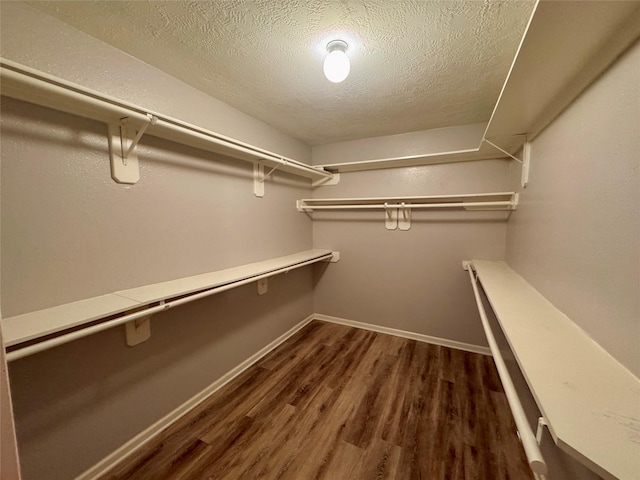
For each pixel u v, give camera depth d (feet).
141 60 4.33
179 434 4.72
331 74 3.92
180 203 5.04
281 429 4.83
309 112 6.42
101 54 3.86
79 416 3.75
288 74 4.74
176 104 4.89
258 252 7.09
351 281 9.34
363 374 6.54
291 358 7.32
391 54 4.14
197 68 4.57
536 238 4.28
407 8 3.23
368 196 8.75
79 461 3.76
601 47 2.31
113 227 4.04
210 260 5.70
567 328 2.81
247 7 3.22
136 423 4.44
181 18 3.41
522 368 2.15
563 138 3.33
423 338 8.35
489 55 4.16
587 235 2.64
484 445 4.47
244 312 6.74
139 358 4.46
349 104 5.98
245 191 6.59
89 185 3.75
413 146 7.93
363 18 3.40
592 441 1.46
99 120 3.81
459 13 3.30
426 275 8.18
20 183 3.14
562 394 1.82
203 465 4.14
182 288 4.35
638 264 1.89
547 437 2.94
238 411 5.29
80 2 3.13
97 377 3.93
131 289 4.27
